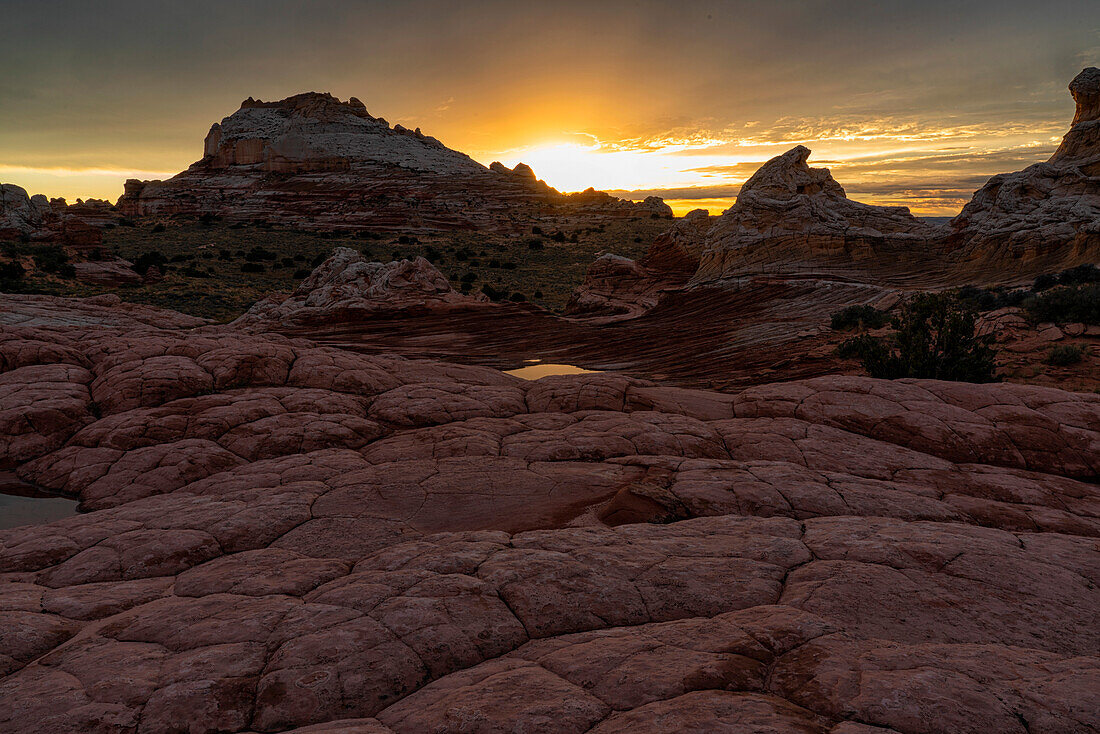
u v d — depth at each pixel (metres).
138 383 15.47
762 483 9.62
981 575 6.03
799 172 57.69
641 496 9.04
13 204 78.50
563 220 147.25
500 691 4.07
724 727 3.41
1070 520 8.73
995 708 3.56
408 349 40.00
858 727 3.42
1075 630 5.15
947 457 11.66
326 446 13.30
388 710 4.19
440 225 131.50
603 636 4.99
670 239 66.94
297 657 4.71
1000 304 31.38
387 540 8.23
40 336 18.78
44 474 12.41
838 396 13.98
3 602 6.31
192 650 4.96
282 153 164.00
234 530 8.43
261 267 79.38
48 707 4.20
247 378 16.97
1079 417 11.98
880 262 48.09
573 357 36.94
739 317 42.31
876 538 6.98
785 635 4.70
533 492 10.04
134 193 148.00
